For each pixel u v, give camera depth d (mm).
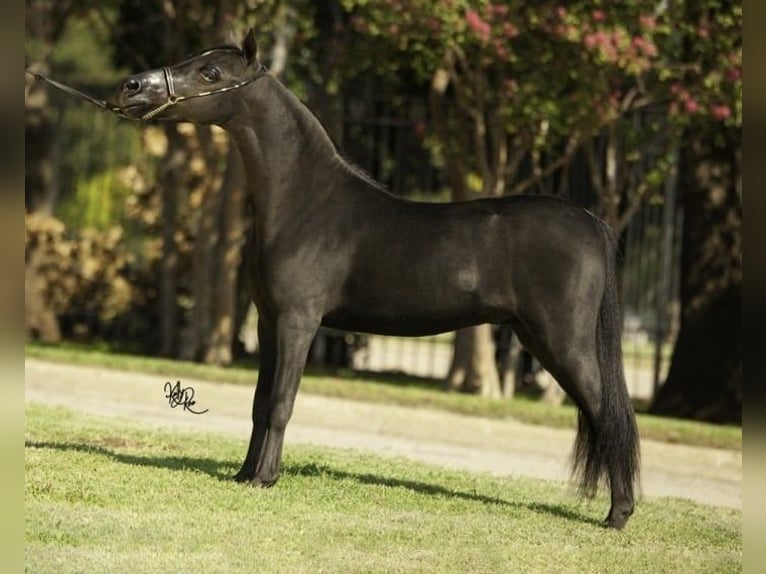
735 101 19734
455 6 18703
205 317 23688
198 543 9961
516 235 11609
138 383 19641
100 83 27250
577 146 20922
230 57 11758
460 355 22531
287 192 11859
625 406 11664
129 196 26953
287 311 11781
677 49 20328
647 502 13562
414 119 25359
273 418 11828
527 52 20047
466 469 14766
